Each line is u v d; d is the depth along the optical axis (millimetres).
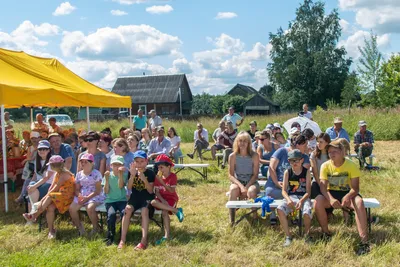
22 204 8008
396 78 34656
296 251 5113
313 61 53812
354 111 24125
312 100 54531
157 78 56469
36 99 8094
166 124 24844
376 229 5859
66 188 6117
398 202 7387
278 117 24766
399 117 20453
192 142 22312
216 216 6938
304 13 54719
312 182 6062
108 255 5215
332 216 6473
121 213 5883
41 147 6973
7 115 13477
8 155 9211
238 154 6570
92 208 6027
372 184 9070
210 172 11688
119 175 5895
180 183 10117
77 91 9617
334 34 54312
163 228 6160
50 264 4832
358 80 35969
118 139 7016
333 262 4855
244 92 68875
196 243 5590
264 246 5391
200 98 58656
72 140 9086
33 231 6336
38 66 10227
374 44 34906
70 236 6066
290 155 5738
